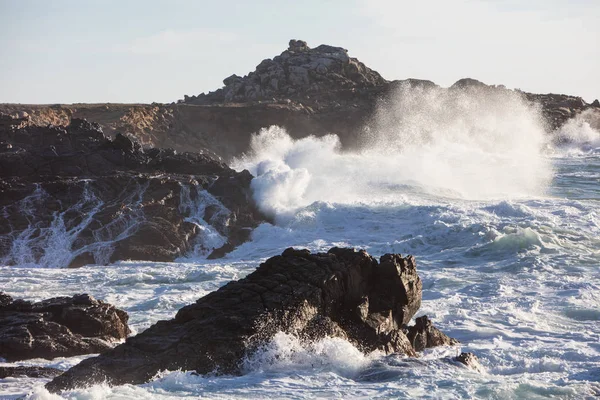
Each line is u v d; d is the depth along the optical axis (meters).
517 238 62.84
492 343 35.81
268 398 22.91
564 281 51.44
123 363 25.58
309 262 30.59
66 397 22.66
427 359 28.05
